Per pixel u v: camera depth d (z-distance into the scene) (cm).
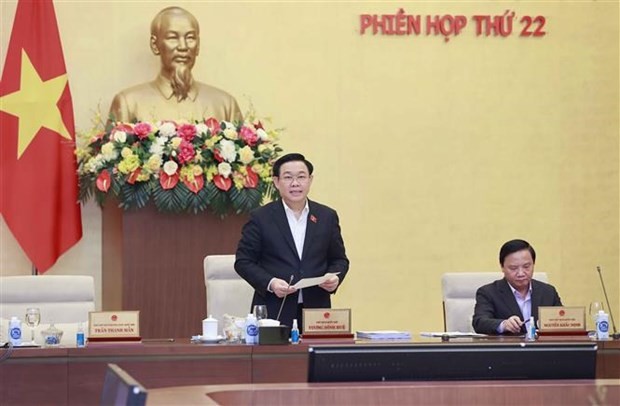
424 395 375
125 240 912
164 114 970
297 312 711
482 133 1070
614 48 1086
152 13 1018
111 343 636
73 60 1004
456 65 1068
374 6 1056
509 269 748
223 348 616
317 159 1045
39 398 602
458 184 1067
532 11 1077
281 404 370
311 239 722
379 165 1055
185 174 896
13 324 631
